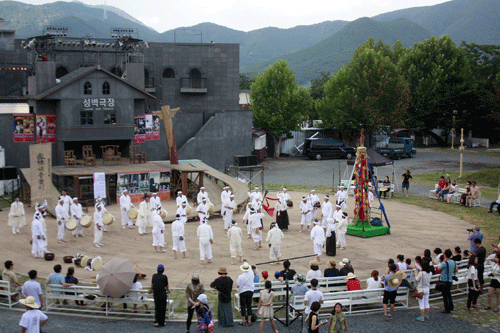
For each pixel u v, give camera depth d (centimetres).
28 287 1233
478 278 1498
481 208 2906
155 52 4691
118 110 3325
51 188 2734
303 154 5484
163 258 1889
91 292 1315
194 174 3647
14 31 5584
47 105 3228
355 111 5394
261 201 2477
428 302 1383
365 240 2195
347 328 1181
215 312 1358
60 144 3234
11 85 4384
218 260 1867
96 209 2033
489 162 4869
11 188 3114
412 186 3688
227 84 4866
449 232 2347
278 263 1827
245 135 4588
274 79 5294
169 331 1213
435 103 6047
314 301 1132
